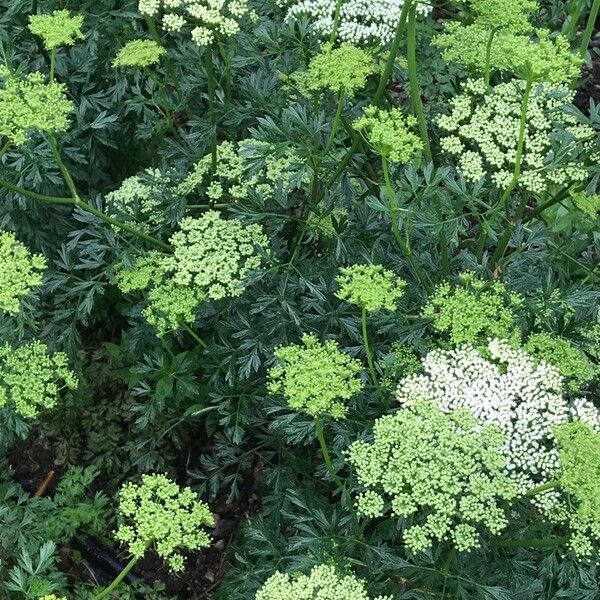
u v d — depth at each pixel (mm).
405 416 425
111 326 730
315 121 521
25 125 489
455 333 455
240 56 604
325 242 604
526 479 422
